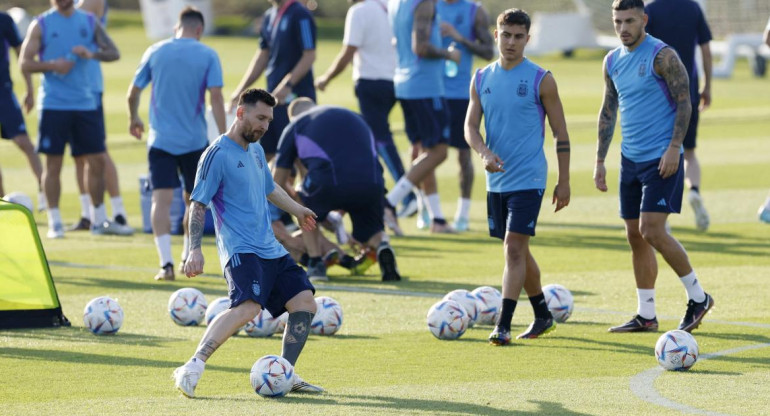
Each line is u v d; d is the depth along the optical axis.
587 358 26.50
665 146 28.83
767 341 28.23
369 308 33.34
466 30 50.41
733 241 45.62
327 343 28.47
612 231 49.75
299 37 46.84
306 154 38.12
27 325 30.55
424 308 33.31
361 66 50.97
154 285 37.56
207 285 37.53
